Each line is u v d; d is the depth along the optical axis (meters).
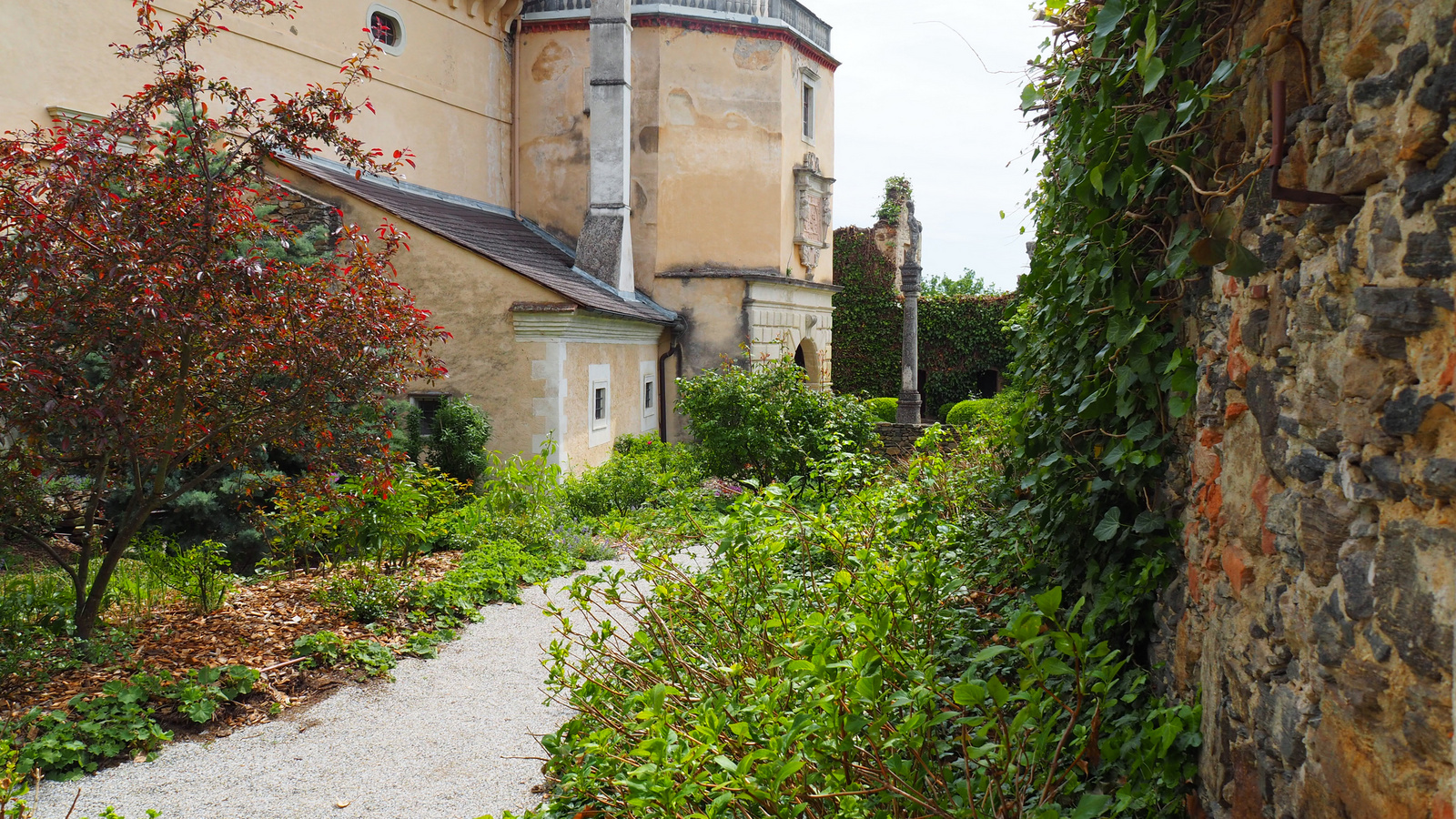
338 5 14.84
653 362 18.27
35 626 6.24
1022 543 4.57
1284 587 2.18
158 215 5.81
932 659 3.30
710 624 3.96
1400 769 1.62
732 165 19.14
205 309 5.89
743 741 2.58
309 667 6.22
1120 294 3.33
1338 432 1.86
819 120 21.66
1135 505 3.50
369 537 7.62
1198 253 2.23
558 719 5.48
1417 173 1.58
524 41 19.16
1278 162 1.99
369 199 12.95
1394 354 1.65
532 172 19.27
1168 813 2.74
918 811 2.48
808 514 4.83
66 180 5.51
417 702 5.80
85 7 11.17
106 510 9.05
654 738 2.42
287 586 7.96
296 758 4.96
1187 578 3.04
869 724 2.46
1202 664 2.79
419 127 16.58
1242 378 2.49
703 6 18.86
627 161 17.61
